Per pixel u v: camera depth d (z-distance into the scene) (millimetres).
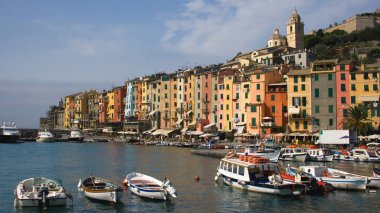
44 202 37938
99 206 40062
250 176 47469
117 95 198750
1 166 75938
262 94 121500
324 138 90562
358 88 106438
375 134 98562
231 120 133500
